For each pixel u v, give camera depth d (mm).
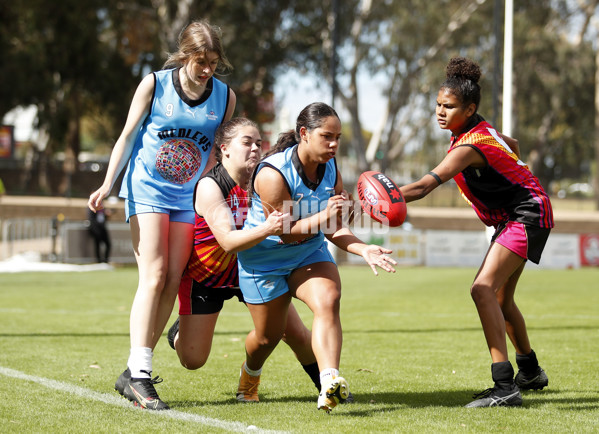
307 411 16500
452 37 139000
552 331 30938
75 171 115375
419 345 27391
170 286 17609
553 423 15352
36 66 117125
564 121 179250
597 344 27438
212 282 17359
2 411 16391
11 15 117688
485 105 133125
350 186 111375
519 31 144125
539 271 70312
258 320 16594
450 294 47188
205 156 18234
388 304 41688
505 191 17625
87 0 117250
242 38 129250
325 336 15109
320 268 15922
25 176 123250
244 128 16344
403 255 80312
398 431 14539
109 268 71375
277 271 16000
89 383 19812
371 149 169375
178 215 17844
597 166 164250
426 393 18844
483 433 14430
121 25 127438
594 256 82000
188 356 17750
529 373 19203
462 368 22625
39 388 19031
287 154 15469
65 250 72438
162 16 124938
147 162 17719
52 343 27234
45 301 42469
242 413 16312
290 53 134750
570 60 154250
